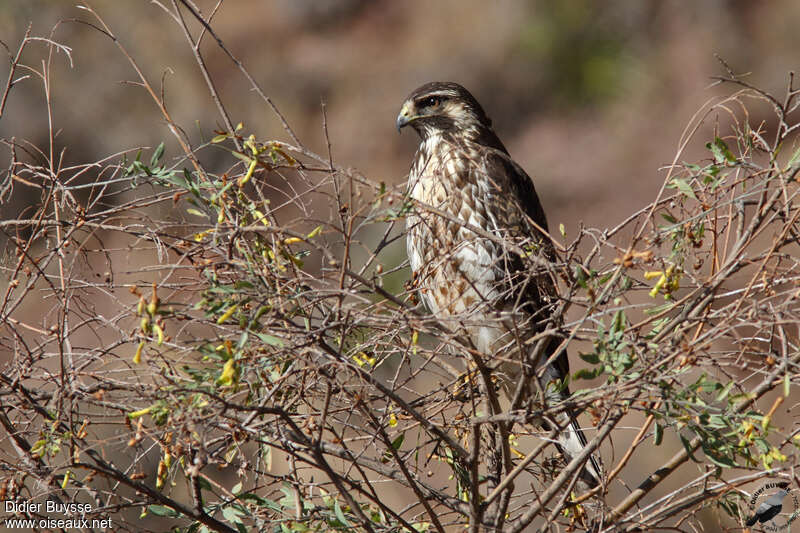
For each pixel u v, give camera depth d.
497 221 9.12
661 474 6.57
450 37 26.67
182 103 21.61
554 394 6.37
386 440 6.19
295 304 5.76
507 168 9.80
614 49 25.59
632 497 6.59
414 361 7.46
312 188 6.09
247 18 27.75
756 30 25.16
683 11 25.67
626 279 5.82
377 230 15.70
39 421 6.68
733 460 5.75
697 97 24.38
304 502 6.63
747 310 5.65
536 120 25.69
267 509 6.80
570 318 9.62
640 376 5.61
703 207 6.06
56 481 6.24
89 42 21.34
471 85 26.03
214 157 19.61
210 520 6.21
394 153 25.19
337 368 5.79
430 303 8.95
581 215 23.55
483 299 6.43
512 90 25.94
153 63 21.86
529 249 6.66
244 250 5.72
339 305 5.63
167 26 22.25
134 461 6.34
